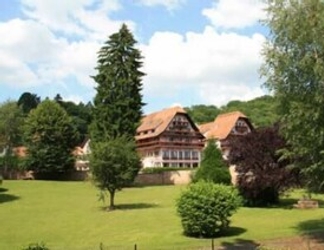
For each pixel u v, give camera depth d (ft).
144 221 118.73
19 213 143.54
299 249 83.15
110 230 111.65
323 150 85.71
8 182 217.97
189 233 99.76
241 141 137.39
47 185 210.18
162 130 320.29
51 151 252.42
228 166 146.41
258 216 118.93
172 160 319.88
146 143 328.90
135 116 208.64
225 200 99.35
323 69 84.74
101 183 142.82
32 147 254.06
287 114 90.27
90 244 98.07
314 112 86.58
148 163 325.83
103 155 141.59
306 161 91.86
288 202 144.87
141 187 201.16
